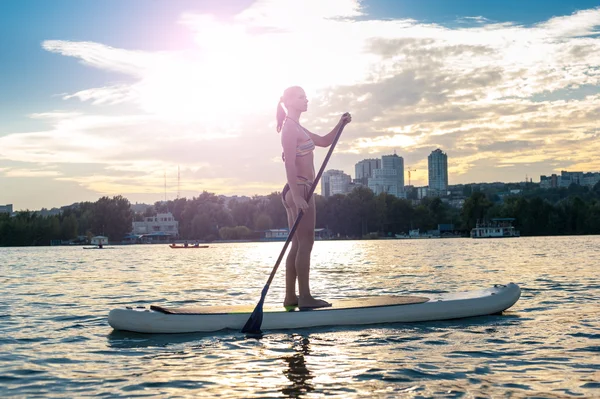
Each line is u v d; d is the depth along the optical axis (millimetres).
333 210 152875
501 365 6762
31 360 7430
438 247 70125
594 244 63688
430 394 5621
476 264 30719
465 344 7961
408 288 17250
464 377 6238
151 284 20672
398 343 8062
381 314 9609
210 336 8797
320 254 55125
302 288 9906
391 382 6074
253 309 9688
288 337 8586
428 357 7219
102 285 20453
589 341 8078
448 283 18797
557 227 126625
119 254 70188
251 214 162750
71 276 26250
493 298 10430
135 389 5988
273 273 9281
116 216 155000
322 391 5797
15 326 10375
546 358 7090
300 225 9875
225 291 17172
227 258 51688
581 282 17625
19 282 22469
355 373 6473
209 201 169750
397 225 153875
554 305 12047
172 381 6277
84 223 154125
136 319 9156
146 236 161250
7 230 136500
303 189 9891
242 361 7141
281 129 10305
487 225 132000
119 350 7977
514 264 29609
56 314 12094
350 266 31531
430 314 9867
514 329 9078
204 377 6418
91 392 5906
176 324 9117
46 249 105938
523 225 127688
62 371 6812
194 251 82188
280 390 5855
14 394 5859
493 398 5469
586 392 5633
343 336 8602
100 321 10906
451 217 157500
